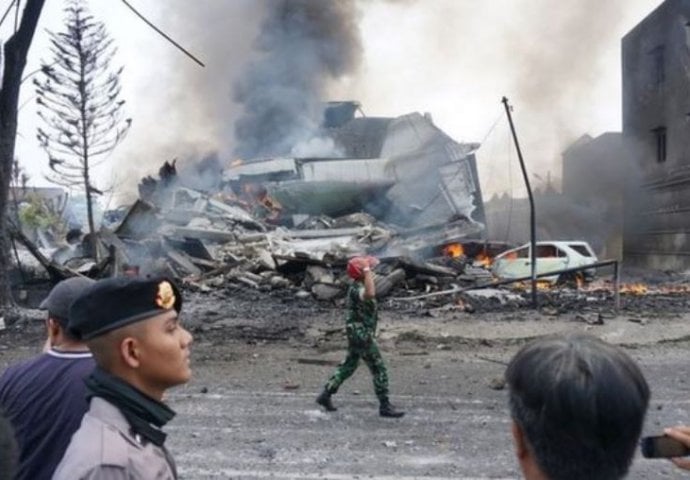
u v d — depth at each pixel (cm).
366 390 759
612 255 3847
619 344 1030
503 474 489
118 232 2109
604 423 117
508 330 1109
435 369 872
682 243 2825
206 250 1931
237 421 630
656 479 473
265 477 483
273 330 1154
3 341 1093
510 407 131
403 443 563
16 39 1246
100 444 165
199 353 979
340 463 514
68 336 238
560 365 122
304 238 2198
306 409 676
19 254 2188
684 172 2791
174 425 616
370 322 647
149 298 179
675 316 1208
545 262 1970
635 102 3334
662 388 759
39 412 226
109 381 177
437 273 1644
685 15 2762
